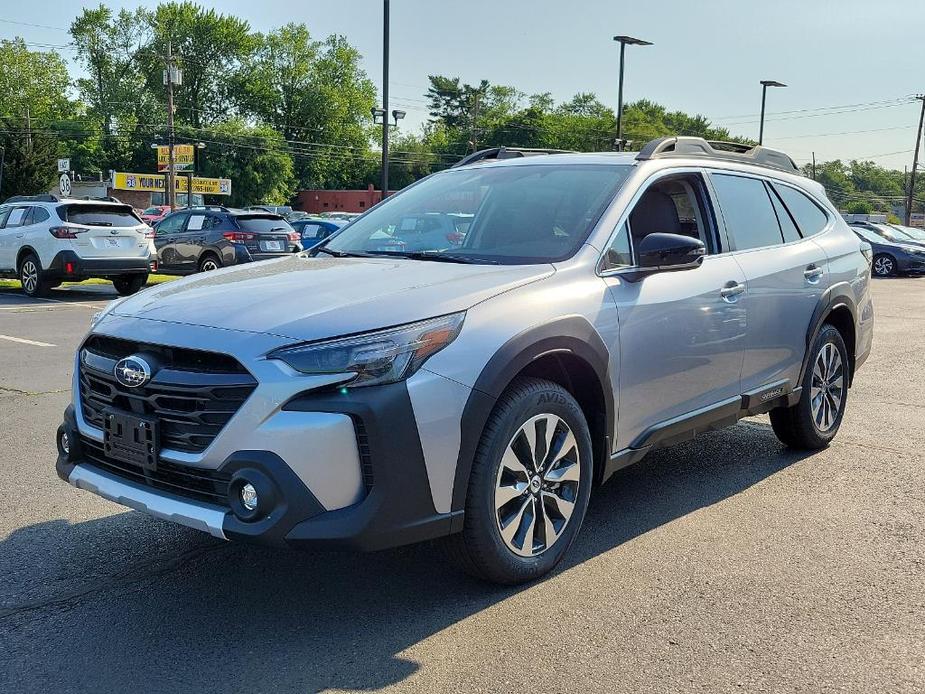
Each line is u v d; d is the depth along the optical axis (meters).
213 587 3.56
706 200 4.62
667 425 4.18
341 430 2.92
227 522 2.96
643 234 4.23
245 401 2.93
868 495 4.79
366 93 103.62
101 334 3.39
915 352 10.12
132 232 15.50
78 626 3.23
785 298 4.94
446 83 117.56
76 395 3.59
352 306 3.15
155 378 3.11
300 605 3.40
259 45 99.94
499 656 3.01
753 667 2.96
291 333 3.00
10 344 9.72
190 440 3.06
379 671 2.91
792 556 3.92
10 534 4.12
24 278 15.43
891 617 3.33
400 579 3.63
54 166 52.75
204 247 18.19
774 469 5.27
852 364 5.84
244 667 2.93
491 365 3.21
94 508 4.48
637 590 3.54
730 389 4.61
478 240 4.13
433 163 106.88
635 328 3.88
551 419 3.52
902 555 3.94
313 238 23.17
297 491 2.90
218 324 3.12
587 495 3.74
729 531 4.22
